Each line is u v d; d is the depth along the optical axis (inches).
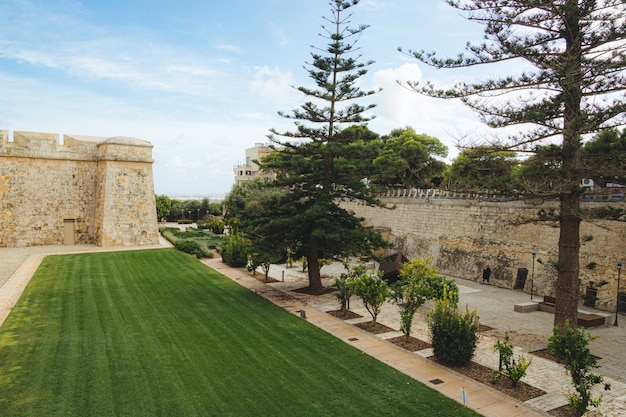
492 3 553.6
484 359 552.1
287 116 896.9
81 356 518.9
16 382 442.9
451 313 544.7
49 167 1441.9
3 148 1355.8
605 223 895.1
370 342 605.6
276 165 881.5
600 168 532.7
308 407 410.6
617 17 518.9
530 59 555.2
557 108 552.7
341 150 834.8
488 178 616.1
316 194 910.4
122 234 1475.1
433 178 2219.5
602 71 516.4
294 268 1238.9
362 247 869.2
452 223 1285.7
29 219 1406.3
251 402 417.4
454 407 414.9
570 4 518.9
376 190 906.1
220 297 852.0
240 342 589.3
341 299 753.6
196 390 439.5
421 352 568.4
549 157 595.5
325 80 890.1
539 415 401.1
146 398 418.6
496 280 1095.6
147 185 1530.5
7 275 968.9
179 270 1122.7
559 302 603.2
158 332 620.1
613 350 617.0
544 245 1007.0
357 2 826.8
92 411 389.7
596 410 417.7
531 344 623.8
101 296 819.4
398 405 418.0
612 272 864.9
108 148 1444.4
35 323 640.4
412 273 788.0
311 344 589.6
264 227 863.7
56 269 1056.2
